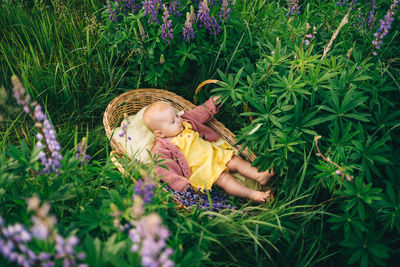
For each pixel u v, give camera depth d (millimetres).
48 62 3955
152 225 1294
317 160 2756
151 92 3822
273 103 2955
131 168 2707
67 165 2207
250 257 2744
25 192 2125
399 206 2346
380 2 3377
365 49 3264
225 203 3205
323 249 2785
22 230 1308
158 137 3541
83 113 3887
